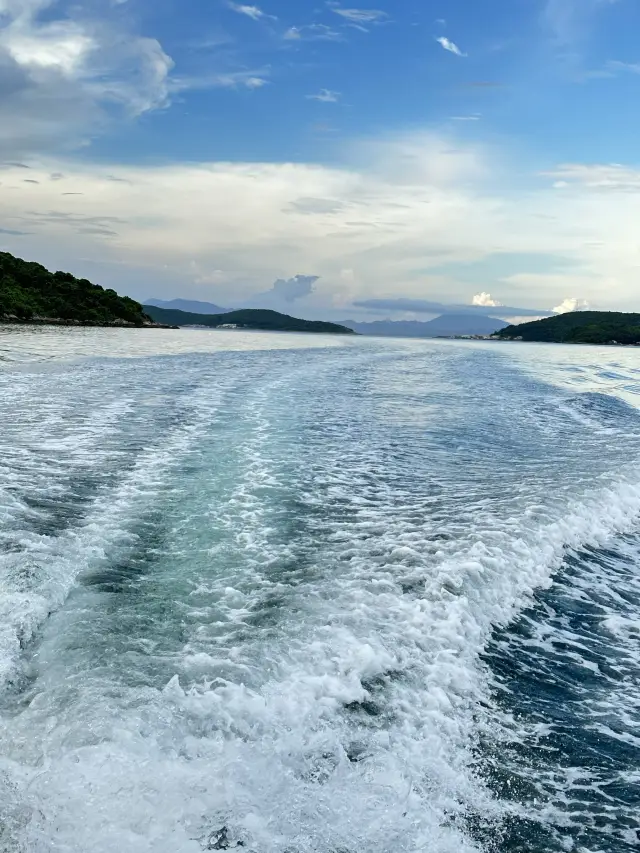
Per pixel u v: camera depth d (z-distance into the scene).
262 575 6.61
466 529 8.44
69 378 22.17
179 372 26.81
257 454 12.23
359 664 4.99
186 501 8.95
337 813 3.64
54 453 11.07
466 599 6.31
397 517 8.94
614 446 15.05
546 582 7.45
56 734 3.88
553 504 9.73
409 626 5.70
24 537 6.93
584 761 4.43
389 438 14.97
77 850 3.15
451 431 16.45
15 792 3.44
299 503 9.34
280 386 24.16
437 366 41.66
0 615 5.15
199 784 3.63
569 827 3.81
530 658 5.78
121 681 4.47
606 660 5.87
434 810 3.79
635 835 3.78
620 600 7.17
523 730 4.71
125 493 9.07
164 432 13.52
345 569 6.86
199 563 6.83
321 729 4.28
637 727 4.88
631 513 10.31
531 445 15.05
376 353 55.19
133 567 6.59
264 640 5.20
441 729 4.53
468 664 5.41
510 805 3.94
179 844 3.27
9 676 4.43
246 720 4.20
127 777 3.59
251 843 3.35
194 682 4.53
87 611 5.52
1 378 21.08
